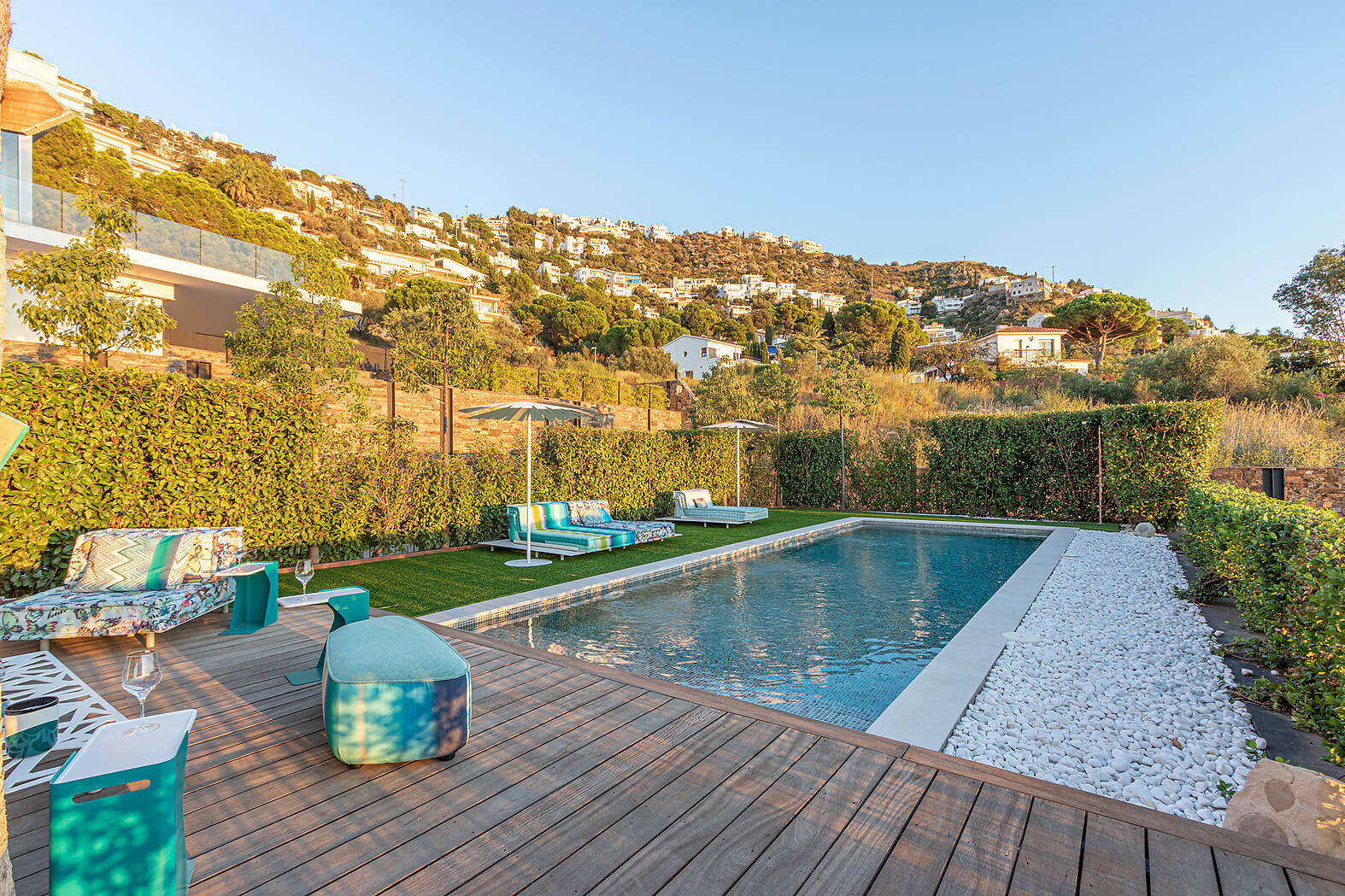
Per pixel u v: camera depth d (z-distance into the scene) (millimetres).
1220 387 21953
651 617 6402
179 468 6828
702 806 2562
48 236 13672
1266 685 3957
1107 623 5734
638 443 13352
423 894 2059
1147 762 3307
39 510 5824
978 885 2084
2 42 1308
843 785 2719
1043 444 14477
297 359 10297
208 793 2688
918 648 5402
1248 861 2188
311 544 8117
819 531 12742
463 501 9984
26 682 3982
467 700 2979
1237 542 5074
